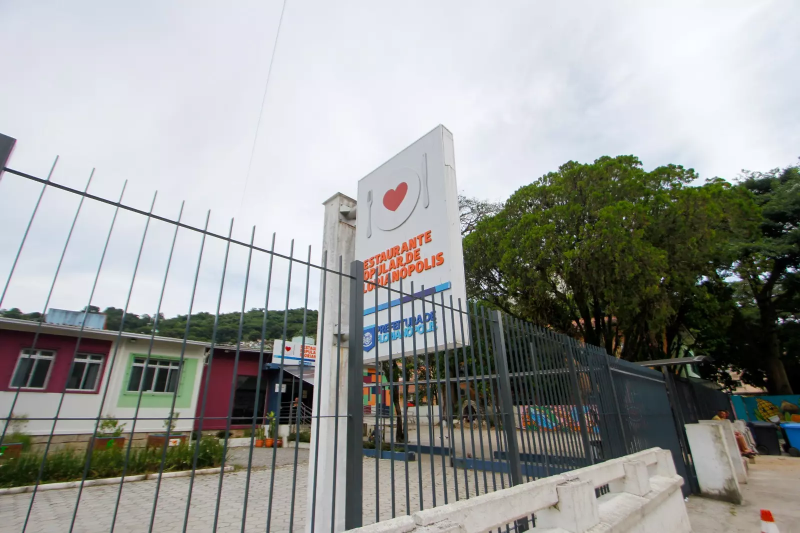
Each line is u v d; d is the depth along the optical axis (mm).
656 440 6609
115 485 8320
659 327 14867
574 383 4598
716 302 16484
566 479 3041
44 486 7539
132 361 13586
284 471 10102
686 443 7570
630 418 5914
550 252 15680
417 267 4938
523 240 16188
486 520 2244
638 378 6648
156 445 10039
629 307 14367
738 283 19891
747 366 22422
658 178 16312
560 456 4047
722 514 5957
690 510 6160
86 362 12461
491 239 18359
